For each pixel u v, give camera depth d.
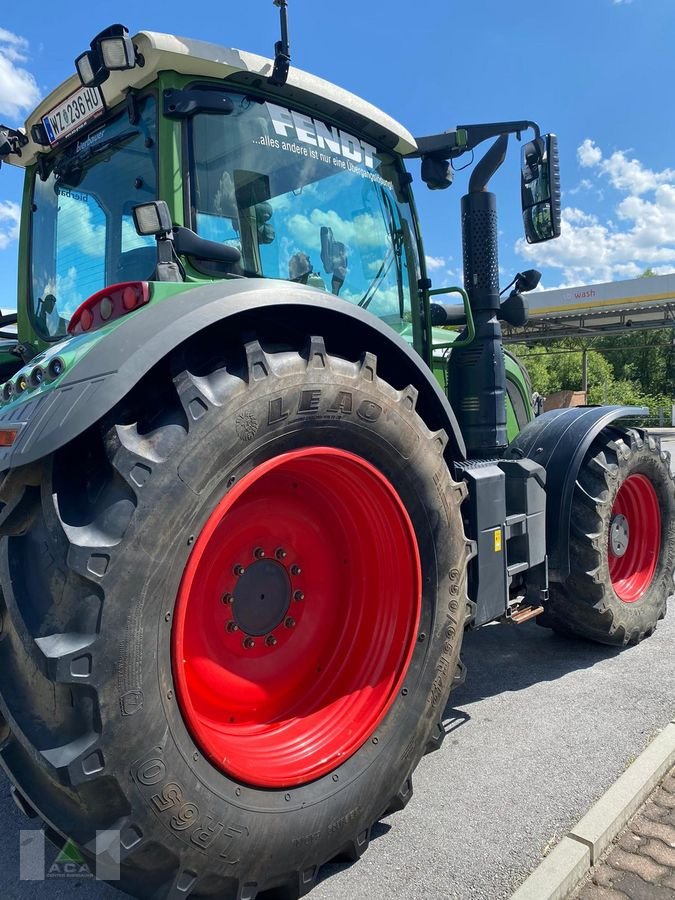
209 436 1.61
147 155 2.33
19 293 3.11
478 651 3.67
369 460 2.03
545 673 3.34
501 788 2.35
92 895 1.92
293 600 2.16
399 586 2.19
